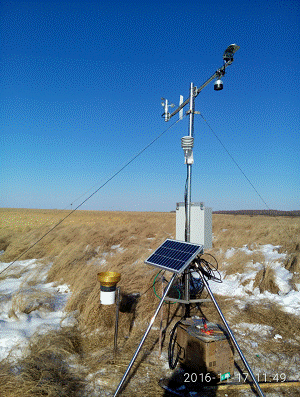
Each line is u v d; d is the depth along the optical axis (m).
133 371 3.97
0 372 3.70
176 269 3.57
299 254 10.57
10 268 9.60
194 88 5.04
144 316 5.81
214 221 27.05
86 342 4.73
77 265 8.98
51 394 3.32
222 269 9.99
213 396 3.48
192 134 5.07
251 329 5.56
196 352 3.81
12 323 5.18
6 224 22.16
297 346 4.91
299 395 3.56
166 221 24.83
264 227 20.58
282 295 7.65
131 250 11.55
